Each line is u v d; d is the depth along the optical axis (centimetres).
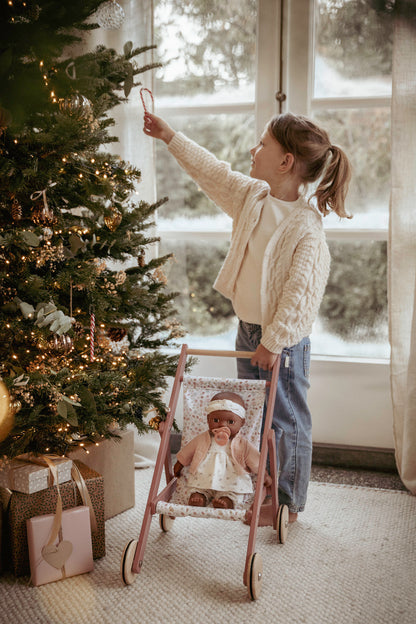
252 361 183
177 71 249
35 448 178
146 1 237
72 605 156
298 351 193
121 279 182
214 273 260
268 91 243
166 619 151
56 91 162
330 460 254
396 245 224
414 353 218
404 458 225
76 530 168
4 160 155
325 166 196
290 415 195
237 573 173
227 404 179
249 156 250
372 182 242
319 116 242
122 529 197
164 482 231
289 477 198
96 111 171
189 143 205
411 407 221
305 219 184
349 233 245
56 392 156
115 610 154
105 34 238
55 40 158
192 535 195
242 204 198
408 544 189
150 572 172
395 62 216
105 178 175
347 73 238
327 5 235
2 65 131
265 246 186
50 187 173
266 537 194
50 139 154
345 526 201
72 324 177
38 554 162
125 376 186
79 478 173
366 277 248
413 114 218
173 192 258
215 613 154
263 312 186
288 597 161
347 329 253
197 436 187
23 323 166
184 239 260
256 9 239
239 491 177
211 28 244
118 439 189
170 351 262
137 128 243
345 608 156
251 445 182
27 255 167
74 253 173
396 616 153
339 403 251
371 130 239
